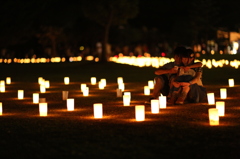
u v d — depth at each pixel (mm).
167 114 13258
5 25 57156
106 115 13406
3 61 75312
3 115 13977
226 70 34156
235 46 63344
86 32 87250
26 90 23266
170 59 55625
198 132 10414
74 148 9141
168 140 9641
